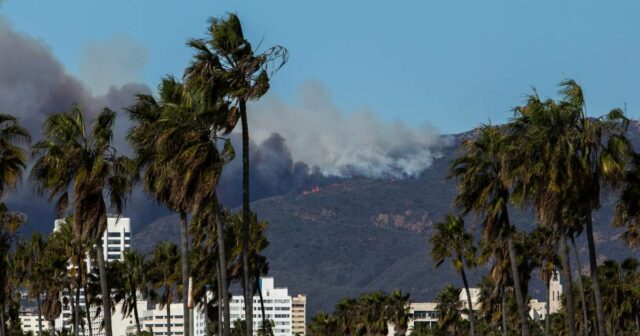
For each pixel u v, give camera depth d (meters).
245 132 89.19
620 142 95.50
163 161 91.94
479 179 123.31
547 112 94.88
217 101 90.25
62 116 106.69
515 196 99.19
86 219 105.44
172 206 109.94
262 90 87.12
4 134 94.38
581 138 95.06
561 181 94.56
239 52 89.56
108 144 106.62
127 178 107.00
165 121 91.00
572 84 96.12
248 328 89.31
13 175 94.06
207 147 89.00
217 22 89.44
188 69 89.75
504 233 125.50
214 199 93.12
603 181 97.44
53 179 104.94
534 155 95.88
